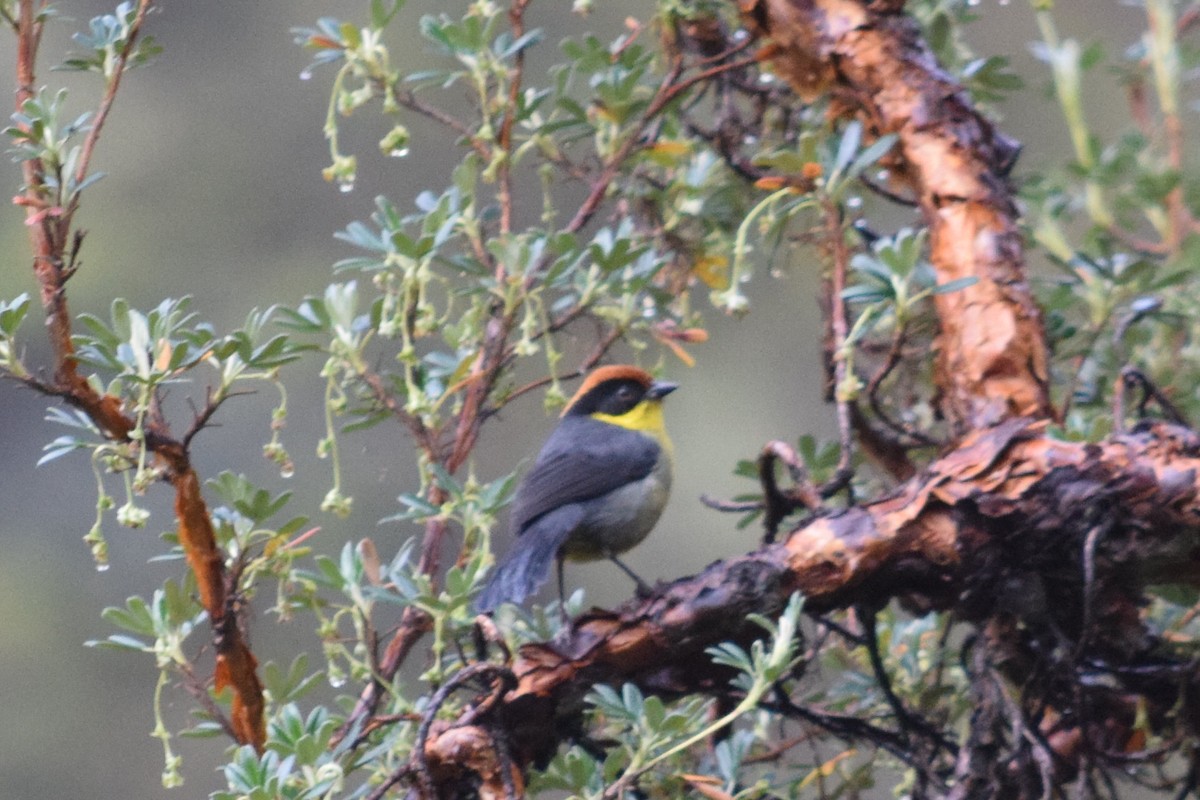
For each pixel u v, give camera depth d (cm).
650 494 1039
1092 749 730
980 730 741
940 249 809
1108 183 1040
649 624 681
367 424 810
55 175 668
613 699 642
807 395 1855
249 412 1852
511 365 846
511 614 745
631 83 890
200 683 710
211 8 2059
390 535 1798
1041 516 679
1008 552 689
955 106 834
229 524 729
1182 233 1039
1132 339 946
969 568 692
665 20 956
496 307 856
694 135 1032
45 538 1955
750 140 991
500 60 866
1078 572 691
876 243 838
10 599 1889
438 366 902
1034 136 1720
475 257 850
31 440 2011
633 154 925
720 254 977
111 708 1859
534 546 969
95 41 699
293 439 1844
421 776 665
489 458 1688
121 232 1944
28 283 1905
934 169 817
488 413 833
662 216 976
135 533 1955
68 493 1994
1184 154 1054
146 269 1941
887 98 838
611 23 1862
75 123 678
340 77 823
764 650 693
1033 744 724
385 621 1413
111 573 1942
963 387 781
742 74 980
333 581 734
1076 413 887
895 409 965
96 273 1922
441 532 811
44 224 662
